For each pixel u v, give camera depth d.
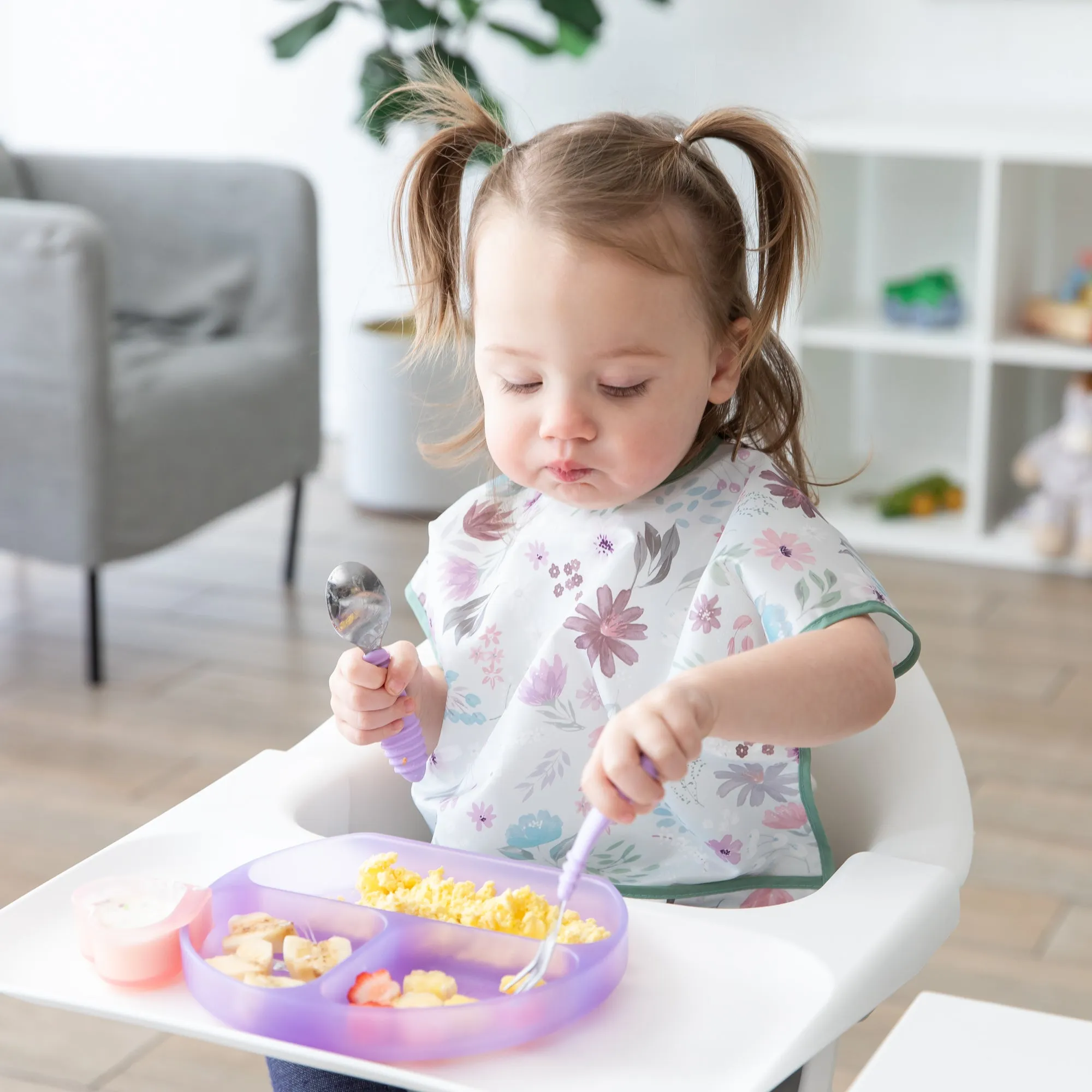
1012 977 1.47
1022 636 2.33
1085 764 1.91
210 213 2.49
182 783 1.87
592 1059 0.56
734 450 0.84
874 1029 1.39
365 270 3.36
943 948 1.52
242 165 2.47
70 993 0.60
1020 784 1.86
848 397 2.95
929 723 0.83
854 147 2.56
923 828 0.79
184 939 0.60
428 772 0.85
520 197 0.73
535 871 0.67
